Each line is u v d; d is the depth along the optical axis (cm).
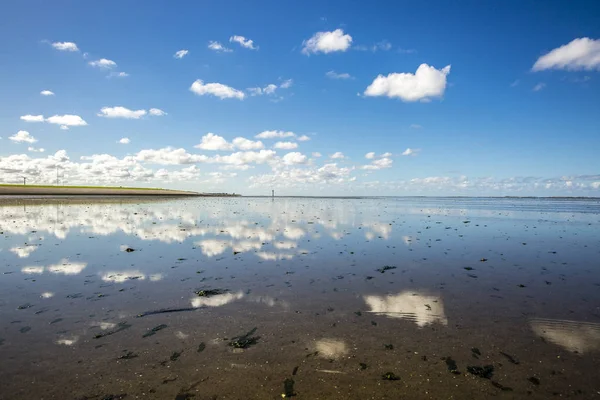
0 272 1002
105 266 1086
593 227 2328
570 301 776
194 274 995
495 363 499
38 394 420
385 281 936
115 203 5488
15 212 3216
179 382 448
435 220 2859
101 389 432
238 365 489
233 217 3025
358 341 567
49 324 629
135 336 581
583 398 419
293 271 1040
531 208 5356
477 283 923
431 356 519
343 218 3033
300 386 441
